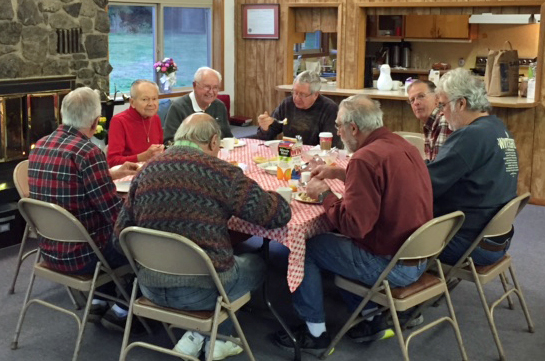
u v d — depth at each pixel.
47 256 2.92
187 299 2.54
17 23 4.93
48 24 5.19
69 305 3.50
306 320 2.99
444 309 3.51
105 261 2.85
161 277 2.53
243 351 3.03
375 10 6.20
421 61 8.48
